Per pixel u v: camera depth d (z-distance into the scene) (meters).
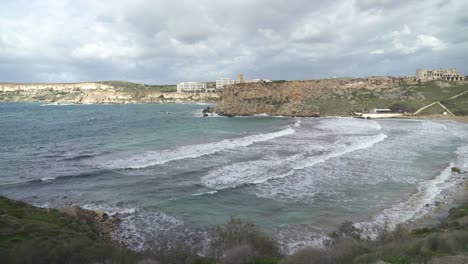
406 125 68.12
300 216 19.22
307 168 29.56
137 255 12.47
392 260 9.68
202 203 21.25
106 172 28.61
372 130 58.34
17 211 16.95
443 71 157.88
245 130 59.91
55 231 14.47
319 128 62.31
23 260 10.45
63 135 55.53
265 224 18.09
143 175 27.53
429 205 20.89
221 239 14.40
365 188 24.25
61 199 22.17
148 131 59.34
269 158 33.38
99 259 11.57
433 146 41.47
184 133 55.53
